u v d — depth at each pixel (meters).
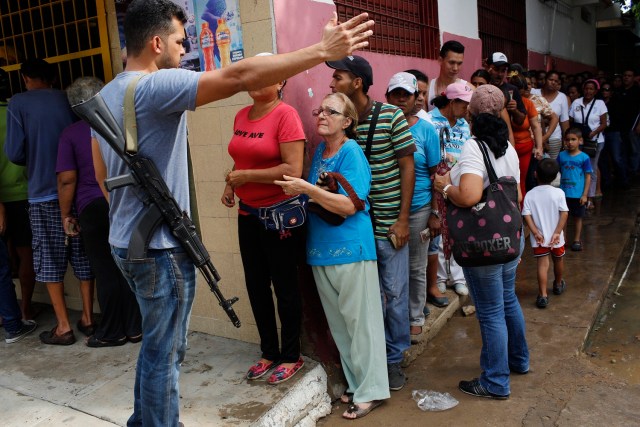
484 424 3.00
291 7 3.27
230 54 3.29
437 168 3.61
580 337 3.92
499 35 7.67
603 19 14.82
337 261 2.98
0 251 3.81
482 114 3.06
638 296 4.85
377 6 4.47
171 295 2.15
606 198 8.56
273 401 2.94
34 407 2.98
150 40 2.08
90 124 2.02
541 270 4.45
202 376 3.23
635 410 3.06
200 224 3.62
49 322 4.23
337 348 3.43
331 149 3.04
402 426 3.03
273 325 3.21
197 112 3.46
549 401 3.18
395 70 4.61
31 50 4.45
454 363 3.72
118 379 3.26
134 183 2.04
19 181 4.03
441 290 4.67
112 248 2.21
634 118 9.27
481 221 3.00
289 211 2.92
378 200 3.30
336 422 3.12
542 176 4.45
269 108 2.93
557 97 7.58
